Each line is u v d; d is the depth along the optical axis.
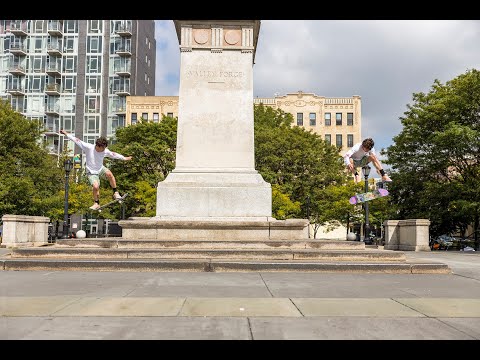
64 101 73.81
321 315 5.85
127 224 12.82
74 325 5.25
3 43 74.06
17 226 22.48
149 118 70.56
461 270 11.38
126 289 7.78
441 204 30.84
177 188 13.40
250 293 7.46
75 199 39.69
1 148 34.41
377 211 39.16
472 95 27.72
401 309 6.26
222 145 13.87
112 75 74.06
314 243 12.33
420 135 30.58
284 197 37.84
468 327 5.30
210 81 14.08
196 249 11.45
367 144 13.23
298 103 74.94
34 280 8.81
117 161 43.38
